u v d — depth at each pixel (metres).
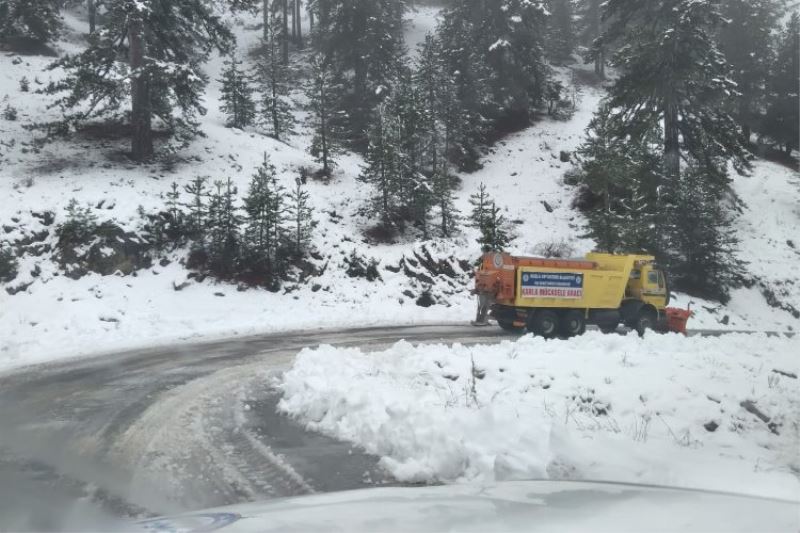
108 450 5.65
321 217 22.83
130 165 22.42
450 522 1.71
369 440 5.83
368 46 32.44
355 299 19.38
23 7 32.72
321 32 34.84
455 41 35.59
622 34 28.27
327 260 20.56
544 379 7.36
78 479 4.80
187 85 22.02
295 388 7.78
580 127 37.03
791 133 40.75
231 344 12.94
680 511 1.78
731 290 26.73
